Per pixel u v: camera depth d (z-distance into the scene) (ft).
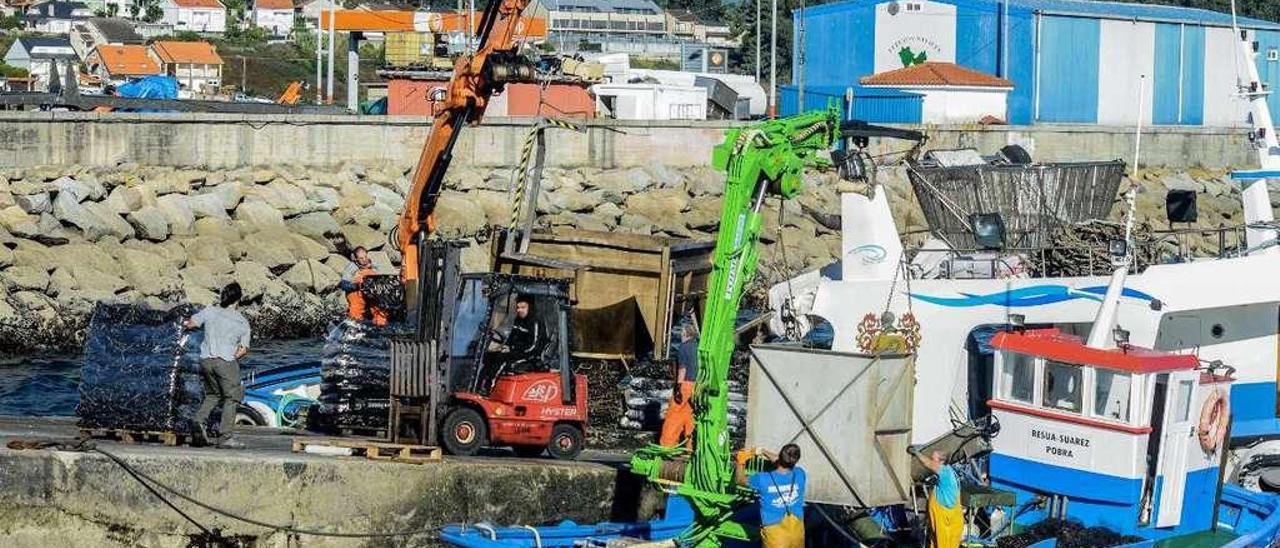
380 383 71.82
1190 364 59.88
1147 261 74.69
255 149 154.61
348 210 148.77
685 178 172.55
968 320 71.10
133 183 142.92
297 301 130.82
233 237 139.95
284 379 85.05
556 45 371.76
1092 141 200.13
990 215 79.10
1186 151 210.38
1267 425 71.92
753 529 60.80
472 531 62.80
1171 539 60.54
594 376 85.92
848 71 224.53
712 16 534.37
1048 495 60.85
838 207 169.68
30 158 142.00
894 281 72.95
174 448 64.59
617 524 65.00
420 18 243.40
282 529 63.82
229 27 470.80
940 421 71.51
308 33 383.65
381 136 161.07
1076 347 60.13
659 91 198.39
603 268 87.40
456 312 69.10
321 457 64.80
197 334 68.59
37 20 515.09
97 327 67.36
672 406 68.85
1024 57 209.46
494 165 164.66
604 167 172.86
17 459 61.67
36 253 127.03
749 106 215.92
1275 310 71.26
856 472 58.13
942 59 216.33
